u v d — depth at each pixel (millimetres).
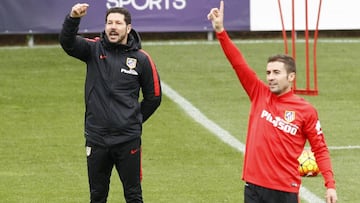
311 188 30969
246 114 43625
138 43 24672
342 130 40562
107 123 24234
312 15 59250
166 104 45344
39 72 52594
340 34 62594
